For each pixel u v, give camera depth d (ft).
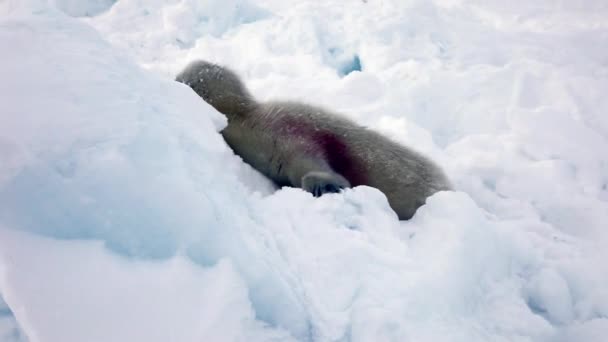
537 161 15.52
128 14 27.22
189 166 7.86
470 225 9.80
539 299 10.02
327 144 13.28
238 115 14.46
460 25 27.02
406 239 10.07
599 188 14.67
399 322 7.23
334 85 18.44
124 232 6.70
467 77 19.98
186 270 6.54
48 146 6.94
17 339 6.27
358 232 9.19
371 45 23.08
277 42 23.21
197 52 22.48
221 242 6.91
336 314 7.29
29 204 6.50
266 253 7.59
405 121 15.93
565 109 18.54
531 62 22.15
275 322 6.92
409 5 26.94
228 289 6.36
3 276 5.97
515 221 12.75
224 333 5.95
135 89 9.29
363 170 12.88
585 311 9.90
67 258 6.29
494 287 9.55
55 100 7.72
